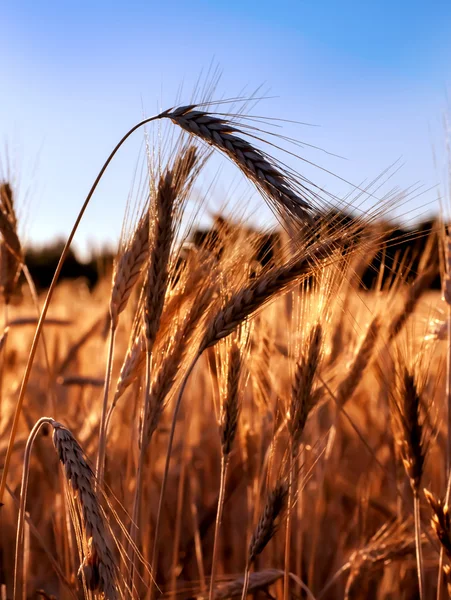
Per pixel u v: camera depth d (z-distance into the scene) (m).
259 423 0.47
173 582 0.49
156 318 0.32
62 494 0.47
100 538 0.23
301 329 0.38
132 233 0.36
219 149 0.28
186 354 0.34
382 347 0.44
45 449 0.56
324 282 0.36
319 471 0.57
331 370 0.47
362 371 0.46
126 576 0.39
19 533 0.28
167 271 0.32
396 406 0.37
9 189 0.44
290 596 0.50
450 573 0.35
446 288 0.42
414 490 0.38
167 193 0.32
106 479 0.41
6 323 0.46
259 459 0.48
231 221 0.37
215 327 0.31
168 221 0.31
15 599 0.28
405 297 0.45
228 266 0.35
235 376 0.35
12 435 0.32
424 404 0.38
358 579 0.45
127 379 0.35
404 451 0.37
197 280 0.36
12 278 0.46
